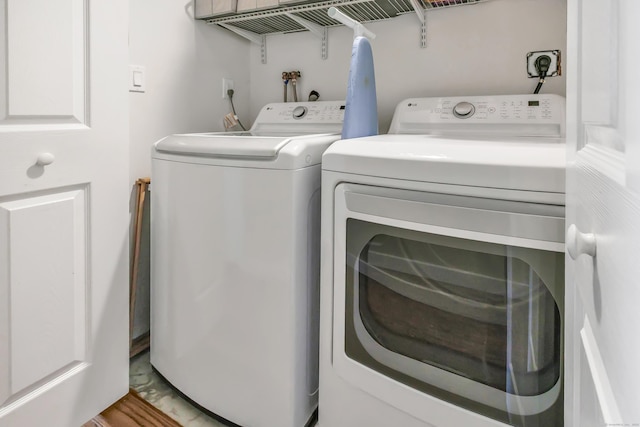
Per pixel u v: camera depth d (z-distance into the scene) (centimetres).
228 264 118
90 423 126
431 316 92
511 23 158
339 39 195
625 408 31
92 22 117
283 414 113
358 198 96
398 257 95
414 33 176
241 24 195
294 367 111
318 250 117
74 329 121
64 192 115
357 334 103
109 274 130
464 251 85
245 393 119
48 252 112
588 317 46
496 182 77
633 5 30
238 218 114
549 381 77
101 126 123
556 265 73
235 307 118
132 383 147
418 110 158
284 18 184
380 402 100
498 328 83
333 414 109
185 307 130
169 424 127
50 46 108
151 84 166
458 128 149
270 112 193
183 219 127
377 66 186
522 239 76
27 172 104
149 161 167
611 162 35
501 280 81
